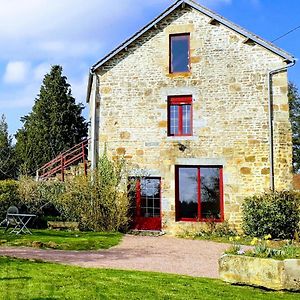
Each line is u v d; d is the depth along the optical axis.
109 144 16.16
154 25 16.12
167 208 15.52
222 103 15.52
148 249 11.63
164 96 15.97
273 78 15.34
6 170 28.88
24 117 36.12
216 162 15.31
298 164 37.44
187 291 6.55
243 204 14.62
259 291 6.95
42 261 8.62
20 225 14.63
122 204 15.50
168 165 15.67
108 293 6.19
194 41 15.99
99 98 16.45
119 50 16.34
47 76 33.78
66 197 15.56
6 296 5.77
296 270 6.93
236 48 15.66
